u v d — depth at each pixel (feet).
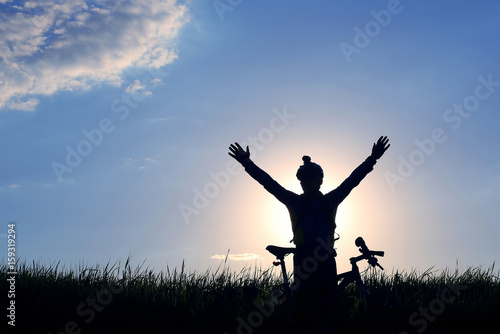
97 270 21.95
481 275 23.02
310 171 17.13
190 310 17.28
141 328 16.31
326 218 16.56
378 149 17.53
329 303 17.01
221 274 21.52
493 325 16.83
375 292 19.52
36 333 15.94
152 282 20.66
